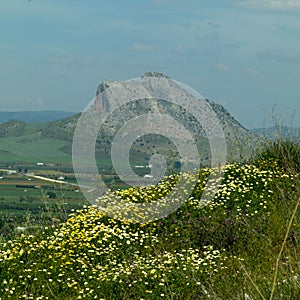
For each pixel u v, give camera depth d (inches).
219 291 303.4
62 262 366.6
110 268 356.8
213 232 406.6
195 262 361.7
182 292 314.0
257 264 347.9
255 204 452.1
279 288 251.0
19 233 424.2
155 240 406.0
